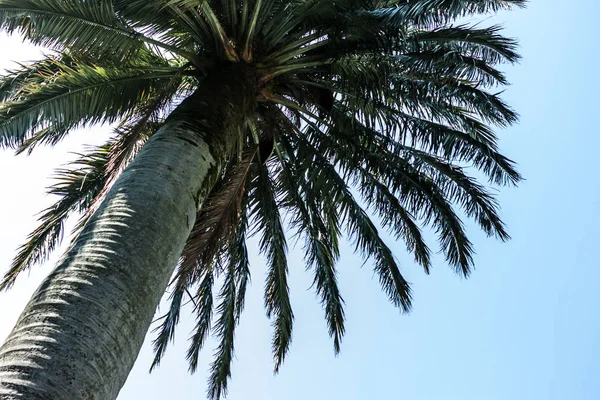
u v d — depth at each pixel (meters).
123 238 4.29
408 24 7.14
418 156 10.12
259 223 10.02
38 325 3.48
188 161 5.41
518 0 6.58
